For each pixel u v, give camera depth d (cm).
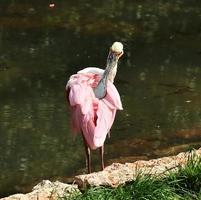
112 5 2078
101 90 986
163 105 1377
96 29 1856
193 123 1294
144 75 1543
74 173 1082
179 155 927
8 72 1527
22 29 1831
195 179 830
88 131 977
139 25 1914
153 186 799
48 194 817
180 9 2089
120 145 1187
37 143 1190
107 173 850
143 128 1263
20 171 1091
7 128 1246
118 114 1326
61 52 1670
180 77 1538
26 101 1369
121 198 779
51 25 1873
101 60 1627
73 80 1004
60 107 1342
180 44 1780
